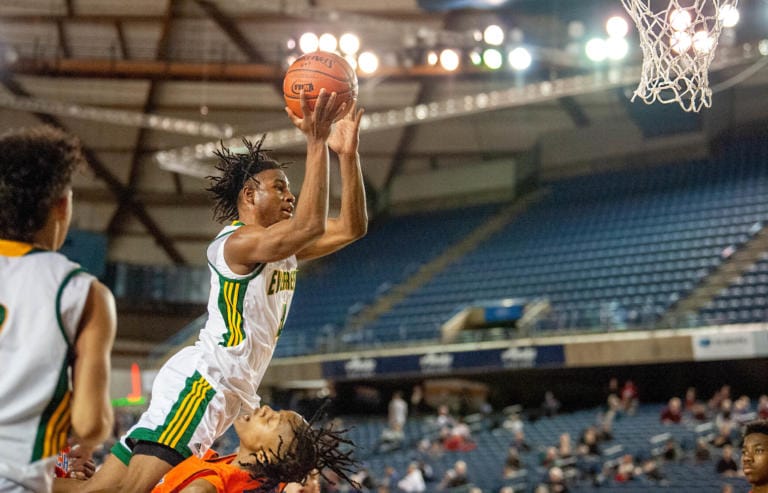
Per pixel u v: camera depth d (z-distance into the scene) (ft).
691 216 68.54
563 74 68.13
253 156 11.34
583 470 46.50
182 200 84.23
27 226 7.60
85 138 78.64
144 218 84.64
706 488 42.93
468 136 84.43
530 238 76.07
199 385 10.32
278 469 9.82
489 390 66.28
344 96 10.62
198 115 78.02
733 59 59.88
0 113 76.33
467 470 51.85
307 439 9.99
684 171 75.72
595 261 68.54
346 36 46.32
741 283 58.70
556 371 62.64
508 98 64.90
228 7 69.05
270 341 10.79
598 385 63.00
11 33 71.61
